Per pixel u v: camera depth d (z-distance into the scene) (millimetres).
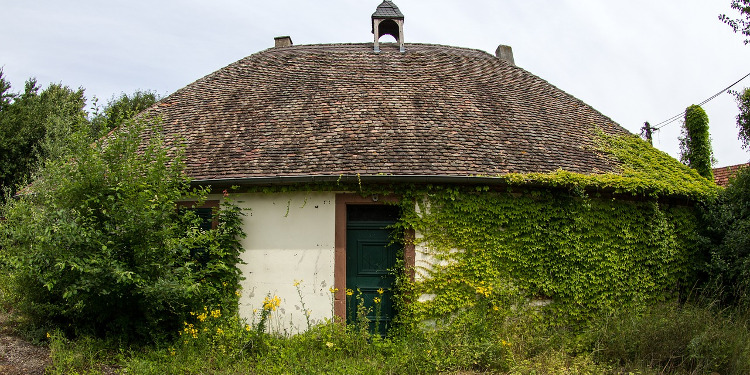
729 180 8984
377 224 7973
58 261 5703
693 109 14180
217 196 8078
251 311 7738
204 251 7801
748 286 7625
